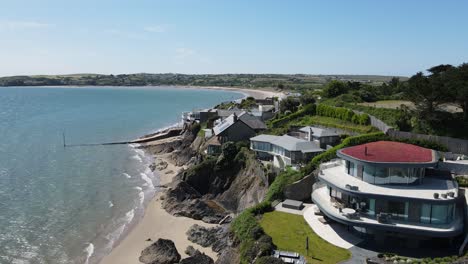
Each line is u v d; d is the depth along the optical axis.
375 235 43.78
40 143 126.00
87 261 51.44
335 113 90.19
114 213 67.81
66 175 89.31
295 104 115.75
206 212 67.75
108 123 177.88
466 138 59.38
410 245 42.19
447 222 42.00
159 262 50.78
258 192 69.25
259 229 46.56
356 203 45.62
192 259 49.22
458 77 65.56
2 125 162.38
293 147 71.88
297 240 44.72
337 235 45.88
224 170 78.81
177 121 188.88
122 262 51.50
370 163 46.34
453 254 39.97
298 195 58.66
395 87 111.50
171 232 61.03
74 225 62.03
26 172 90.12
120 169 97.06
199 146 105.25
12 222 61.72
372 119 77.75
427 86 64.25
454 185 46.41
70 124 171.62
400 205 43.12
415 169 46.31
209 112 127.38
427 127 65.12
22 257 51.41
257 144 80.81
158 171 95.88
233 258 46.25
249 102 163.62
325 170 53.72
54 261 50.97
